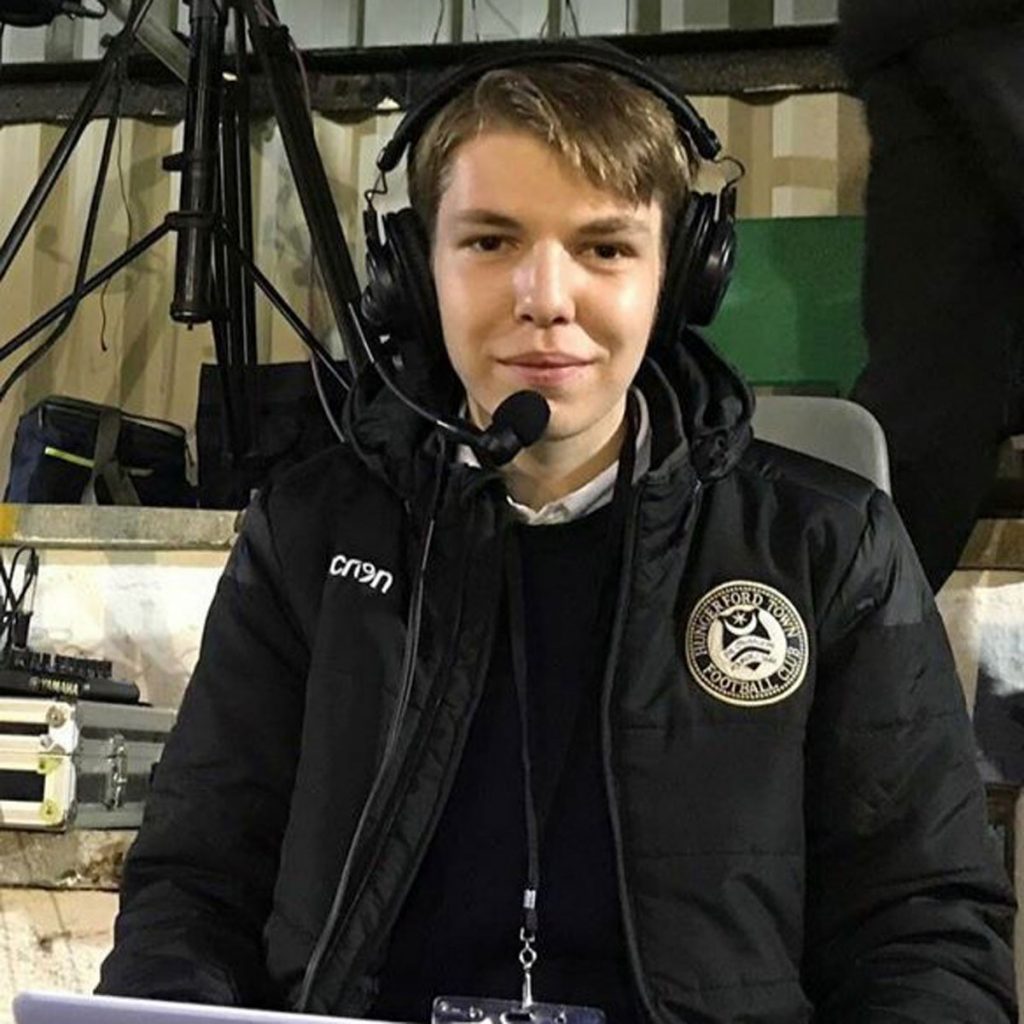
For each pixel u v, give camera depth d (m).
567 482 1.12
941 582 1.69
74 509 1.92
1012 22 1.67
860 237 2.11
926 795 1.05
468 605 1.09
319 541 1.15
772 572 1.08
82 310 2.85
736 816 1.01
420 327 1.12
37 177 2.91
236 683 1.14
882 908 1.04
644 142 1.03
